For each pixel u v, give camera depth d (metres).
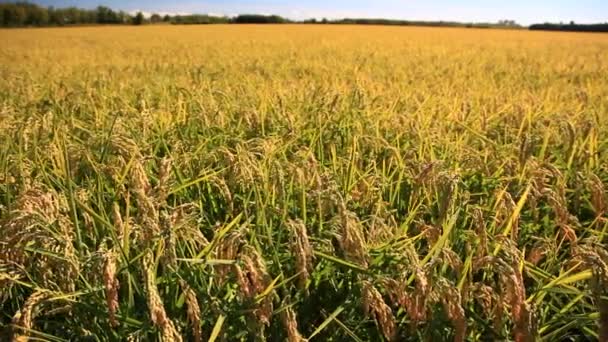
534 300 2.37
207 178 3.05
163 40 29.64
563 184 3.11
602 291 2.07
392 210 2.95
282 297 2.51
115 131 3.90
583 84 10.55
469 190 3.53
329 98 5.20
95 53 19.47
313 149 4.09
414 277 2.31
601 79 11.45
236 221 2.47
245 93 6.84
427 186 3.17
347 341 2.38
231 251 2.19
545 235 2.89
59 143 3.50
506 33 47.00
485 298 2.23
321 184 2.96
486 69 14.00
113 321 1.99
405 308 2.23
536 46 26.34
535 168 3.34
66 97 5.77
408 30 48.03
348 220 2.27
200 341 2.04
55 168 3.34
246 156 3.04
